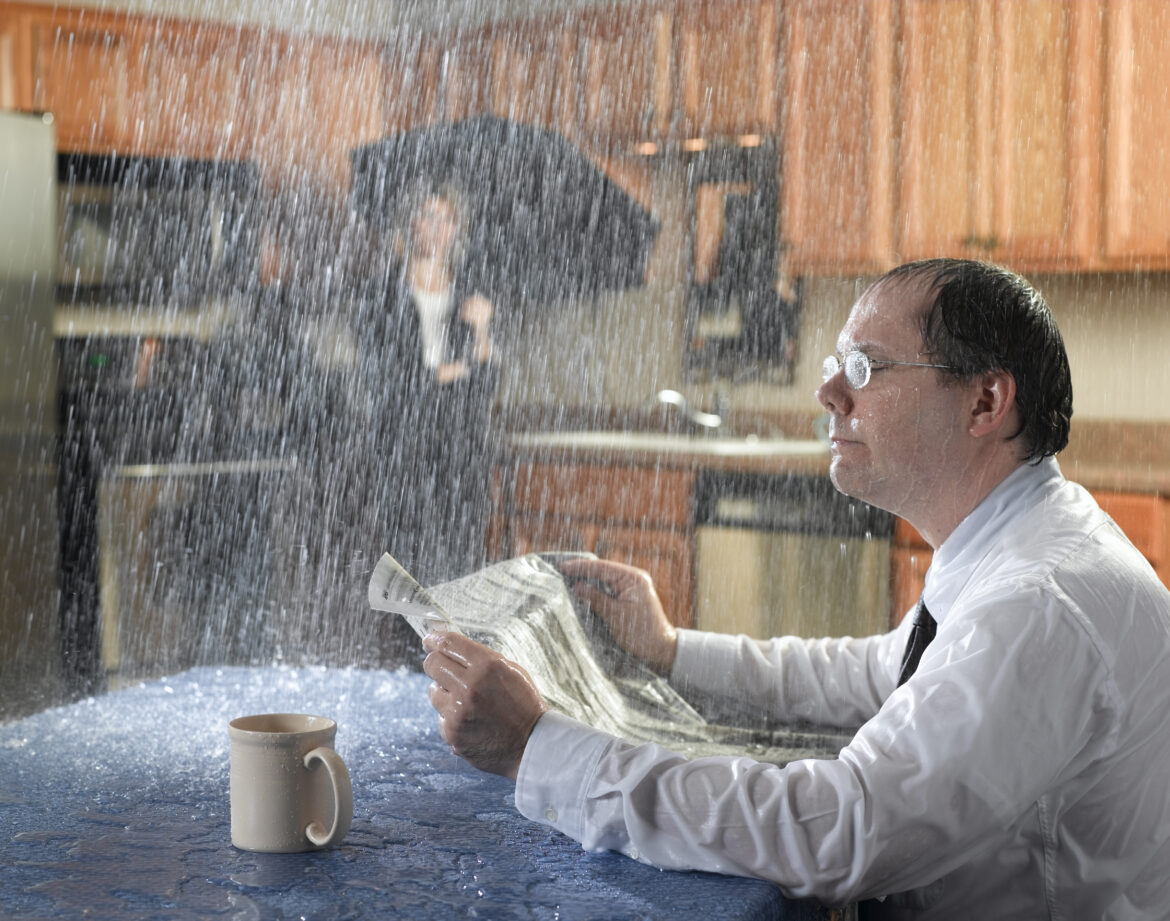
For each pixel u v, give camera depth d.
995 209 3.18
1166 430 3.26
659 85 3.68
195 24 3.88
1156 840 0.92
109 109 3.82
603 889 0.75
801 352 3.76
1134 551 0.97
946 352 0.98
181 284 3.78
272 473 3.69
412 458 3.70
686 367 3.89
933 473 1.01
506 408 3.95
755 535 3.16
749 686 1.26
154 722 1.12
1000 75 3.14
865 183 3.38
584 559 1.30
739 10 3.51
